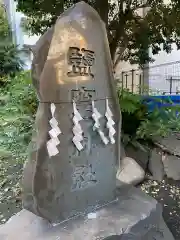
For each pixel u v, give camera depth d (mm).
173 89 6004
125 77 5680
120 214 1338
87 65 1239
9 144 2811
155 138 2758
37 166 1168
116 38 3369
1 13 4891
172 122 2879
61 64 1173
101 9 3113
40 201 1188
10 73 4637
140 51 3711
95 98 1285
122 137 2615
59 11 2996
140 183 2348
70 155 1225
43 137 1189
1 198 2070
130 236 1248
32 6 3035
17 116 3121
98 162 1332
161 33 3338
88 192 1317
